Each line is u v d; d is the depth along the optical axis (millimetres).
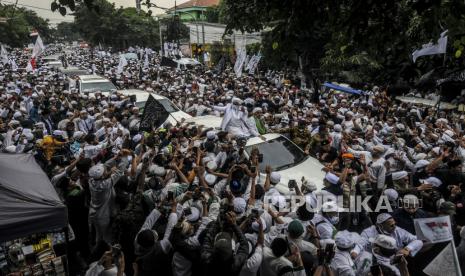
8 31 45688
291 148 8211
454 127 11938
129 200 5930
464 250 4668
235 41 34656
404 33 4363
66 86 21031
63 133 9117
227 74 27469
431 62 17031
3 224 4129
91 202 6004
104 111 11562
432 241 4039
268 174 6035
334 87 19406
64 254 5477
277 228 4855
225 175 6426
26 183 4965
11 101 14477
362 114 12398
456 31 4457
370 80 20703
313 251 4395
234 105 9234
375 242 4266
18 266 4953
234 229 4434
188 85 21391
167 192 5273
